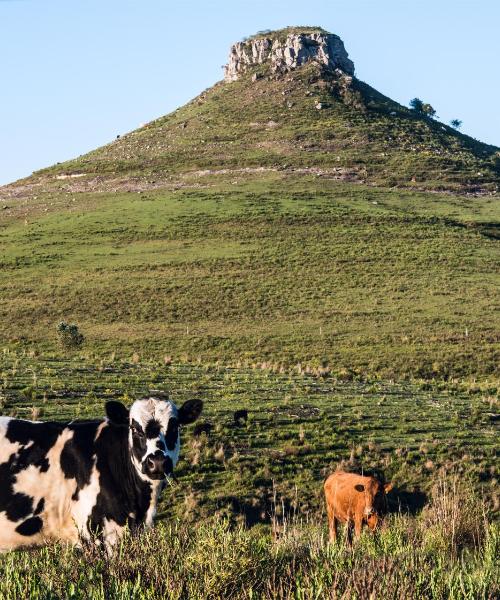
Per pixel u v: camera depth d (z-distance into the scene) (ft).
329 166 490.08
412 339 229.04
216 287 290.56
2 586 25.48
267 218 379.76
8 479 29.94
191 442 85.76
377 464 86.63
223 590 26.43
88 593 25.66
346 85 652.89
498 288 293.02
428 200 431.02
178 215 390.83
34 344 222.28
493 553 35.96
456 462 88.17
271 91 645.10
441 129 623.36
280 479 80.28
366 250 336.70
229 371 137.49
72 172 525.34
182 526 31.17
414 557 31.07
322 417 102.47
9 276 310.04
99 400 100.48
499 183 484.33
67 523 30.19
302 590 25.64
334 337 231.71
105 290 287.07
